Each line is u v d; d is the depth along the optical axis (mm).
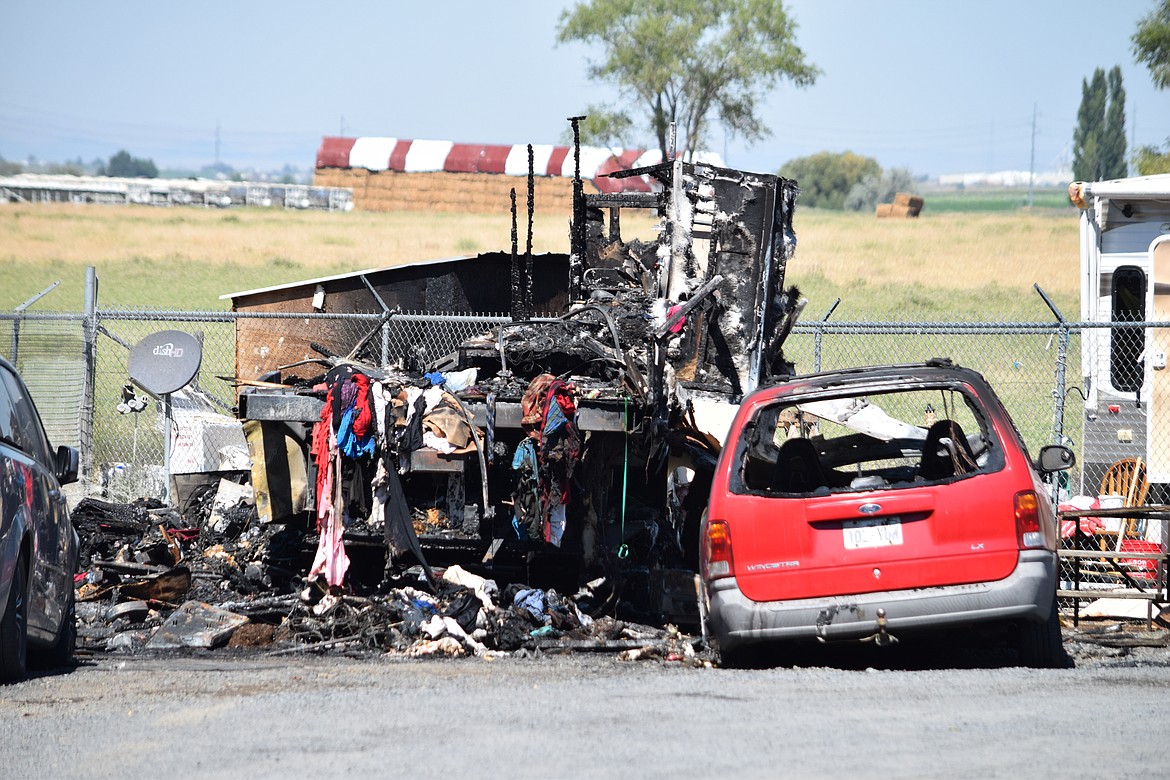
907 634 17078
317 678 16875
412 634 21000
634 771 11016
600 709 13906
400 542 22812
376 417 22703
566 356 24984
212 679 16812
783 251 31156
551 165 193375
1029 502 16859
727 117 130875
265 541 26219
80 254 117750
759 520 17219
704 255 30516
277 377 26031
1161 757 11406
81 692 15703
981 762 11242
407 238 140500
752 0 126812
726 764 11242
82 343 37469
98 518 26938
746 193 30609
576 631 21562
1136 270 33375
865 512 16906
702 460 24578
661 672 17609
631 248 33500
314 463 24016
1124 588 23984
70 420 34250
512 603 22828
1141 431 32719
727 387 29719
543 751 11828
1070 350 58156
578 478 23672
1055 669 16938
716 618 17359
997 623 16875
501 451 23109
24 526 17062
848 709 13781
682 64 127812
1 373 18531
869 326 30812
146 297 81938
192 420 32562
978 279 100000
